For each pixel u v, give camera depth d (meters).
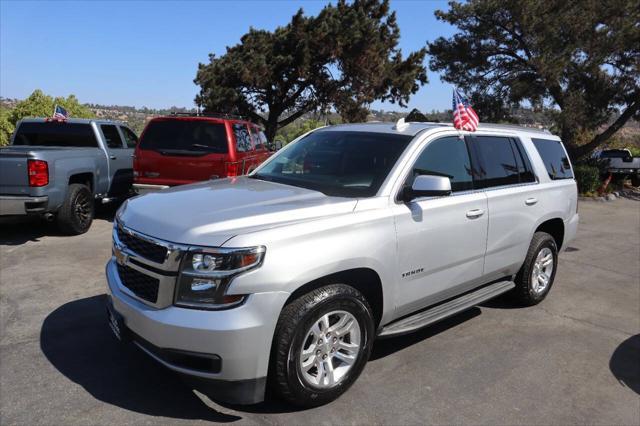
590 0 18.12
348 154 4.26
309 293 3.24
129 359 3.95
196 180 8.51
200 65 22.31
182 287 2.97
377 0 23.31
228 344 2.90
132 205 3.67
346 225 3.40
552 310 5.68
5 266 6.33
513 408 3.57
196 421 3.20
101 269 6.27
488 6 19.30
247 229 3.06
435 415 3.42
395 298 3.80
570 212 5.91
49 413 3.21
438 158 4.27
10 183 7.28
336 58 22.28
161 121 8.70
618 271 7.71
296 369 3.17
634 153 28.97
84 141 9.52
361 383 3.79
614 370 4.27
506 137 5.18
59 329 4.46
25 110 21.02
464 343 4.64
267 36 22.42
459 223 4.26
